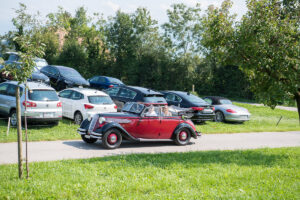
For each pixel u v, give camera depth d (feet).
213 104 65.26
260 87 33.78
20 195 17.93
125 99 51.70
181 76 151.12
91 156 29.96
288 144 43.50
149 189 20.07
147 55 151.84
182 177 23.08
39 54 22.18
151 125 36.63
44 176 21.76
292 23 31.81
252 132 54.13
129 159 28.14
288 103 33.24
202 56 156.56
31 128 42.34
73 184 20.12
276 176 24.82
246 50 31.89
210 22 34.42
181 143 38.83
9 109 42.57
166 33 167.22
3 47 53.93
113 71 153.48
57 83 72.64
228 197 19.12
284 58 30.40
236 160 30.14
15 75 21.08
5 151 29.91
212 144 40.70
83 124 35.94
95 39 177.78
